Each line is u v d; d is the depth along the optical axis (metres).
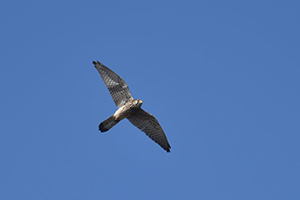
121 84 20.33
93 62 20.33
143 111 20.80
